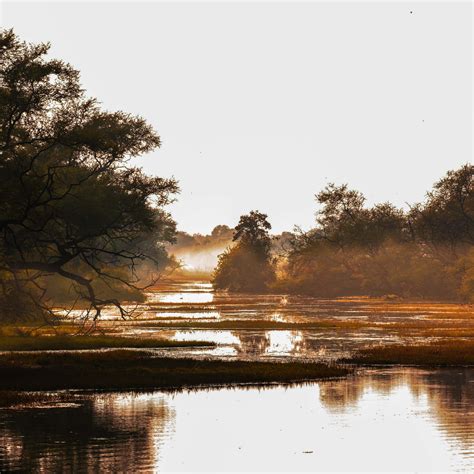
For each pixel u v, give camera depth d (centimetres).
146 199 15888
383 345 15388
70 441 7244
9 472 6281
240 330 19000
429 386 10225
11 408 8725
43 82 14100
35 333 17225
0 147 13762
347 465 6581
